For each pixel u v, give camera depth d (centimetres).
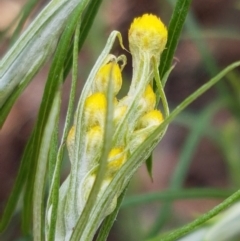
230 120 57
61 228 17
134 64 17
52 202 16
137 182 44
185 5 17
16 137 58
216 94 63
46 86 17
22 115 60
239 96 39
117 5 61
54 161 17
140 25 17
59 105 16
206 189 29
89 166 17
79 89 48
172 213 38
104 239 17
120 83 17
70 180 17
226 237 25
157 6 60
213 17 68
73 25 16
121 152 16
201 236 25
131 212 42
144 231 42
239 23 66
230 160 39
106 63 17
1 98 18
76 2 18
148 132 16
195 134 35
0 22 63
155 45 17
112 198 16
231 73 39
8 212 20
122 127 16
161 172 58
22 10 25
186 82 64
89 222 16
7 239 39
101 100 16
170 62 18
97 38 41
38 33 18
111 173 16
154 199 29
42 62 18
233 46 65
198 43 38
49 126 16
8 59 18
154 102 17
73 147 17
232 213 25
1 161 56
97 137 16
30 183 19
